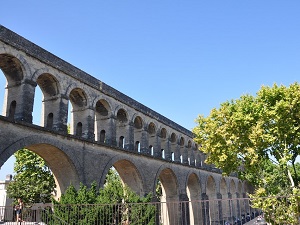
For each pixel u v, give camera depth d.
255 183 33.25
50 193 49.16
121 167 39.50
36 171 49.16
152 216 25.12
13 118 25.34
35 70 27.97
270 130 28.64
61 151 28.75
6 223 27.64
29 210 28.06
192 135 57.56
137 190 39.41
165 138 49.00
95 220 22.86
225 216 67.75
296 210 24.94
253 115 30.28
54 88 30.77
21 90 26.80
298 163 52.78
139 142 43.22
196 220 55.94
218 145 31.42
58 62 30.53
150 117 45.00
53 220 23.52
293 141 28.30
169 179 49.09
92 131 33.19
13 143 24.33
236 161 31.95
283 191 27.86
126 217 24.05
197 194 57.16
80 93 33.72
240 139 30.31
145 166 40.81
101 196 26.16
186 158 53.75
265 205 26.12
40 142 26.58
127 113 40.00
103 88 36.22
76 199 24.42
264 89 29.52
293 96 27.53
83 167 30.72
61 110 29.91
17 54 26.44
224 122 31.64
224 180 71.06
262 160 30.28
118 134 41.00
